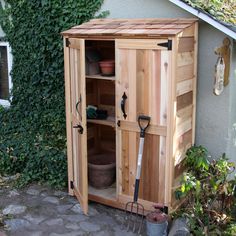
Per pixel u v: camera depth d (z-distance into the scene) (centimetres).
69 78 334
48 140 421
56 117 424
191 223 283
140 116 296
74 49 315
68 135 346
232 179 324
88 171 355
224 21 292
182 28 280
